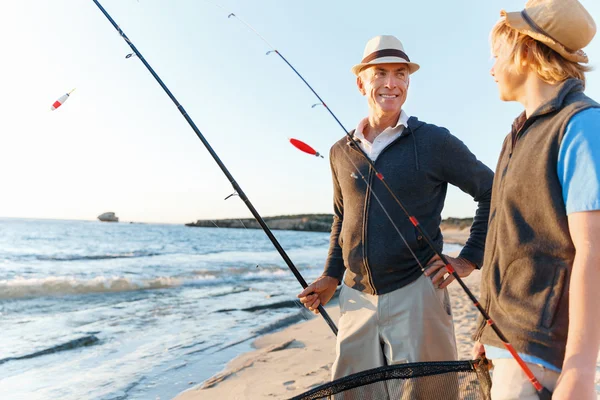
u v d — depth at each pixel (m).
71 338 5.38
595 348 1.09
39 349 4.92
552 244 1.24
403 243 2.22
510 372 1.29
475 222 2.41
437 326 2.22
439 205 2.36
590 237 1.12
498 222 1.38
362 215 2.31
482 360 1.52
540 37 1.27
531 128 1.31
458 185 2.33
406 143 2.30
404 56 2.33
